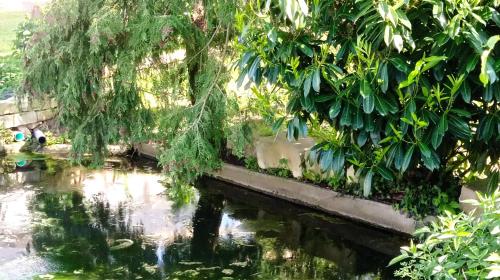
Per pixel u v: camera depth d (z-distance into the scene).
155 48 3.60
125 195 4.50
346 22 2.35
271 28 2.28
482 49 1.90
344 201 3.90
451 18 2.00
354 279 3.04
